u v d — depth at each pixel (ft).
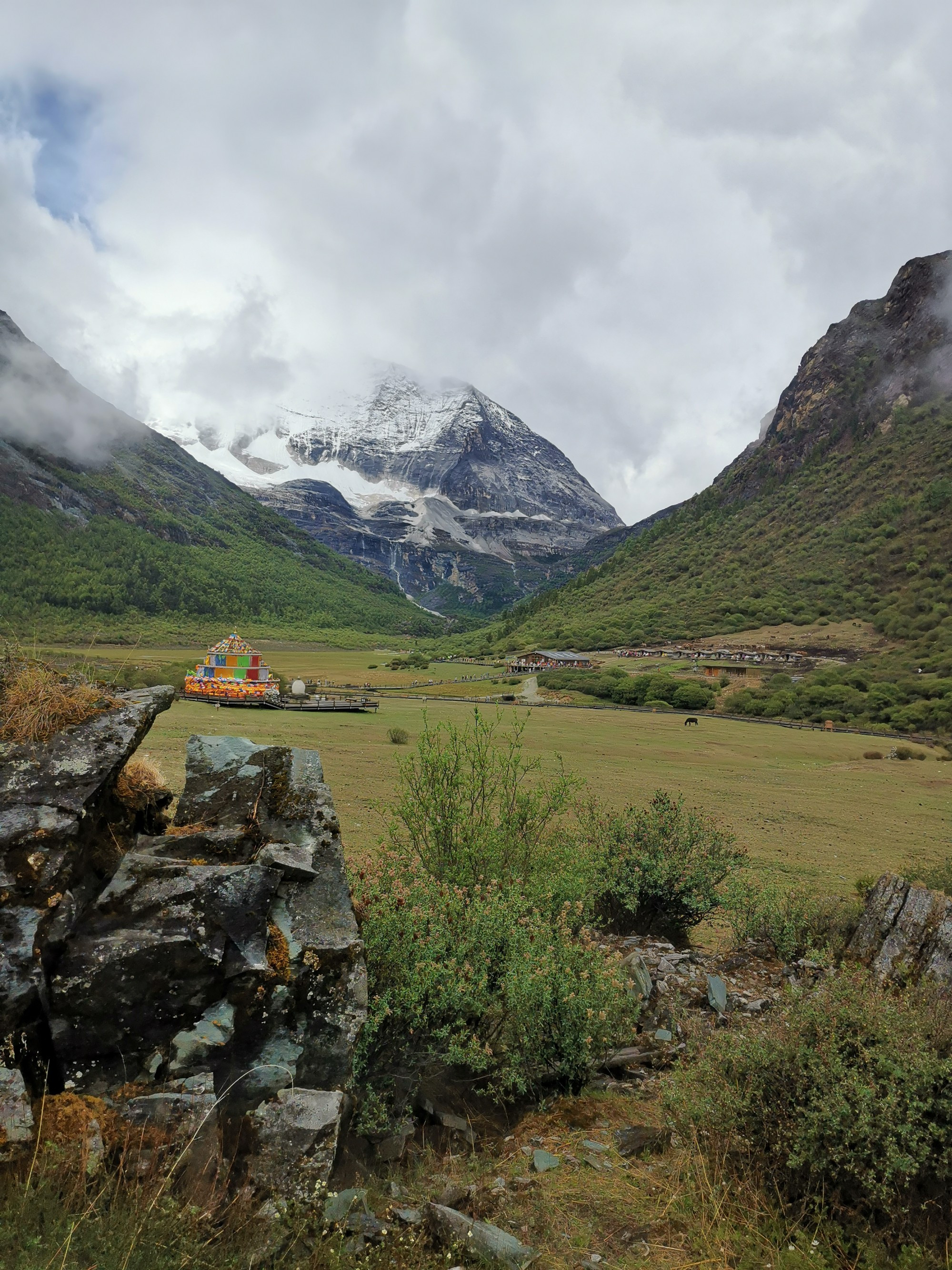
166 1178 11.18
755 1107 15.39
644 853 36.99
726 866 37.47
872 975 24.03
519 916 23.02
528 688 432.66
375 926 18.56
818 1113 14.28
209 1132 12.17
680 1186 14.83
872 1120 13.91
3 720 14.73
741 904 35.35
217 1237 11.11
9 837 12.97
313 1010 14.26
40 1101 11.63
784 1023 17.02
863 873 63.93
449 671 562.25
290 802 16.89
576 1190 14.66
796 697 403.13
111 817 15.53
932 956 25.40
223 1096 12.60
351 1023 14.40
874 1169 13.62
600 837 38.11
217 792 17.02
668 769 169.27
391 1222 13.04
